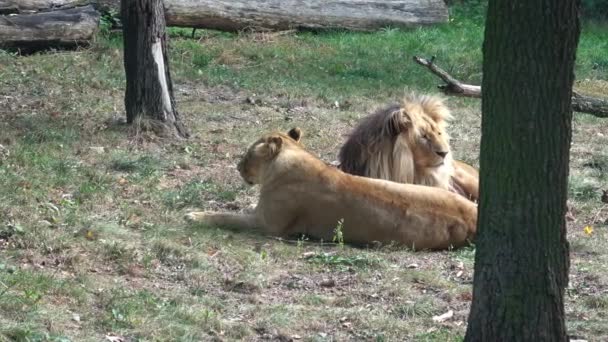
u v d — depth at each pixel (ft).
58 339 30.40
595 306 36.86
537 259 27.25
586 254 43.70
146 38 59.67
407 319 35.22
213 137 61.82
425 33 102.63
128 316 33.06
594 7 127.85
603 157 63.36
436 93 80.02
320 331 33.71
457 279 39.40
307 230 43.16
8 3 85.15
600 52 103.76
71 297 34.32
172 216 44.55
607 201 52.42
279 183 43.11
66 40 81.46
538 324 27.50
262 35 95.81
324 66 87.25
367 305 36.29
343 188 42.65
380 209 42.39
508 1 26.37
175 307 34.12
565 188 27.37
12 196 44.68
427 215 42.57
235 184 51.80
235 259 39.65
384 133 45.29
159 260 39.06
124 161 53.21
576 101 50.67
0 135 55.93
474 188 48.75
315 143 62.95
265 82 78.79
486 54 27.07
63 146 55.26
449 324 34.83
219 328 33.06
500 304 27.55
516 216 27.09
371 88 80.23
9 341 30.27
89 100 67.05
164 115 60.34
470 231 43.04
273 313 34.40
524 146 26.73
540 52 26.37
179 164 54.90
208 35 96.07
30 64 76.28
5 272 35.42
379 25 103.71
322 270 39.47
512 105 26.66
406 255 41.78
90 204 45.47
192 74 78.79
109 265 38.22
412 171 45.16
